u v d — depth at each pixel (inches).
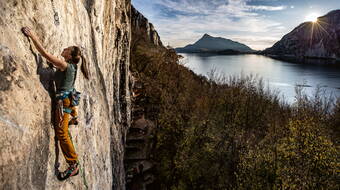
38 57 148.4
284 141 561.9
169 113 851.4
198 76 1998.0
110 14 407.2
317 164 483.8
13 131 106.4
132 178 622.8
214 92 1280.8
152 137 765.9
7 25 118.2
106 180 323.9
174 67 1501.0
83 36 257.9
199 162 707.4
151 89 1063.0
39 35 151.1
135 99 981.8
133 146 708.7
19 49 126.0
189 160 712.4
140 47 1812.3
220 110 1089.4
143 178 645.9
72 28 221.9
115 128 473.4
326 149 499.2
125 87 663.1
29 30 133.5
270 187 513.3
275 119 1026.1
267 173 534.0
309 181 470.9
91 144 251.3
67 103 156.3
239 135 845.8
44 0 160.7
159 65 1391.5
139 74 1283.2
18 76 120.0
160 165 704.4
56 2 182.5
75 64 160.2
